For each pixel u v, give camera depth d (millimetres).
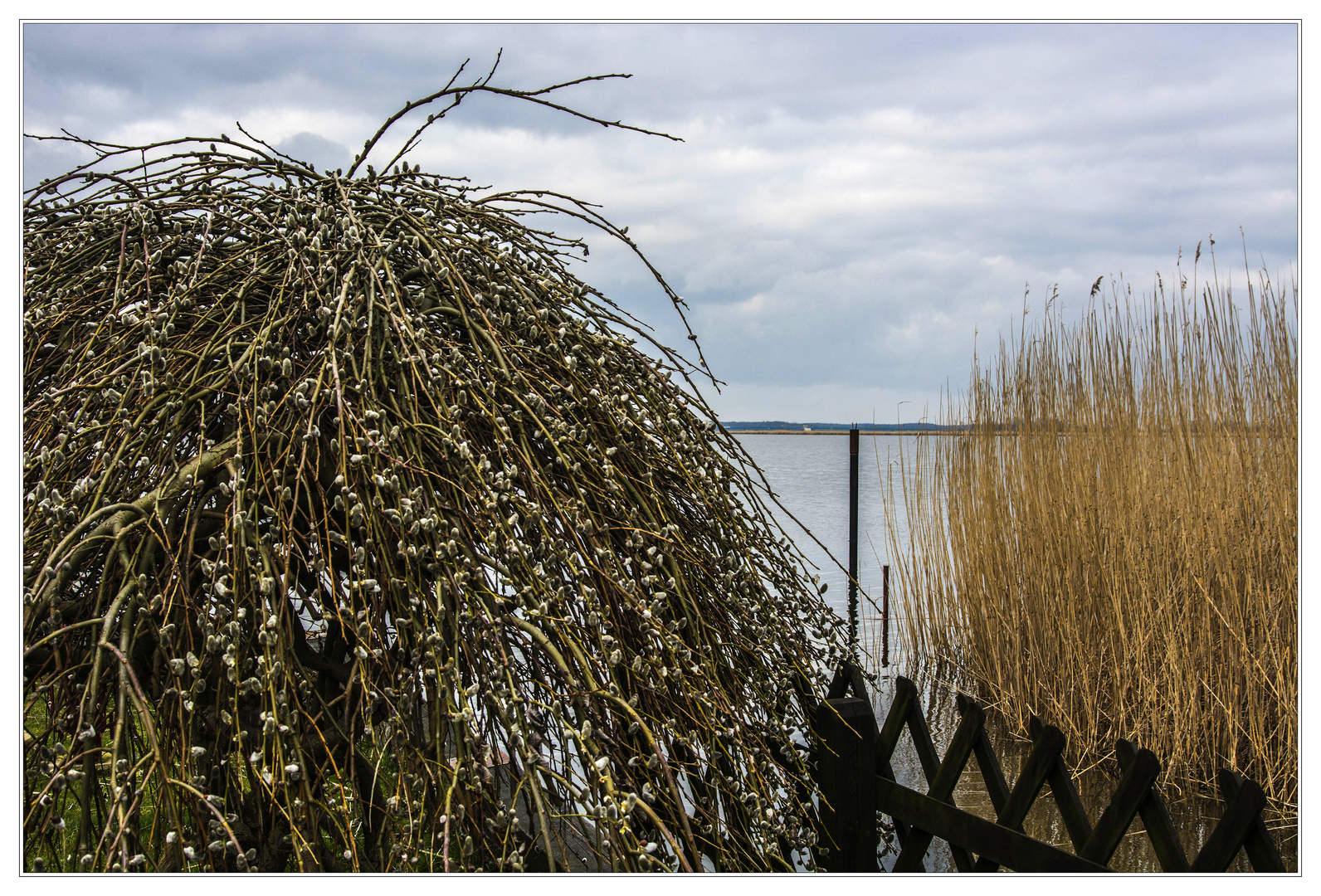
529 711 1230
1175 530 3594
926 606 4918
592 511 1356
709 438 1645
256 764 1037
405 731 1100
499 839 1172
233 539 1116
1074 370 4191
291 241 1384
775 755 1613
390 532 1211
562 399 1385
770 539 1688
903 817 1604
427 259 1453
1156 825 1240
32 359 1346
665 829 1070
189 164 1572
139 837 1066
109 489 1182
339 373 1262
